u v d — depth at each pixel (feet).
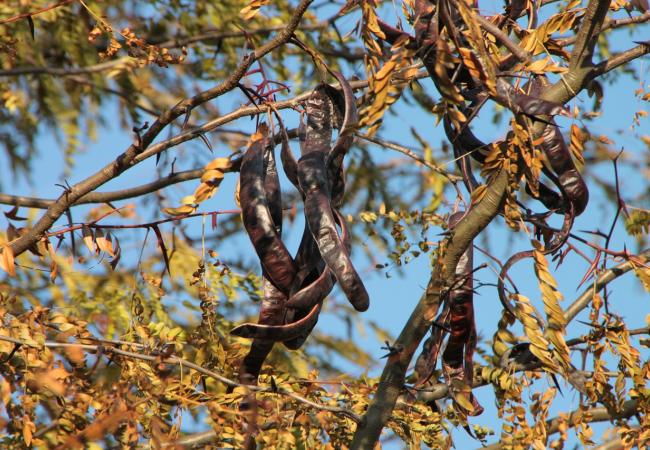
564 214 21.34
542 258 19.74
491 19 23.63
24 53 41.04
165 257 23.48
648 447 21.72
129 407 19.65
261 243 19.81
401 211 21.70
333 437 22.33
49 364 20.03
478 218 20.80
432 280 21.42
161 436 19.61
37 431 21.95
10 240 23.93
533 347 20.25
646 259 23.81
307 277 19.88
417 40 18.16
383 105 17.34
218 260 23.12
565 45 22.17
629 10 21.76
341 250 18.52
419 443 21.91
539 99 18.72
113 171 22.72
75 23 42.60
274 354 38.01
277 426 20.65
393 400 22.31
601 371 21.40
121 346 21.56
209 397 20.59
